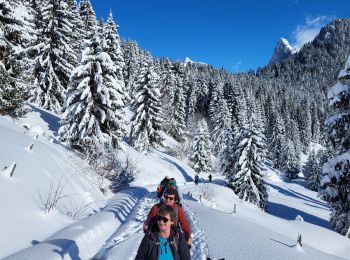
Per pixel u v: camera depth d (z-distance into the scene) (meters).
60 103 35.66
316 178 85.75
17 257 5.80
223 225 12.03
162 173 39.06
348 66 19.27
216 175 69.19
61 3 33.88
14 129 16.81
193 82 119.31
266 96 152.25
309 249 11.02
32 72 32.59
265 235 11.84
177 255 3.88
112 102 24.22
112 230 10.15
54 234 7.93
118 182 21.83
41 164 12.48
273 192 67.12
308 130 134.50
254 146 37.53
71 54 34.75
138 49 108.50
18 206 8.20
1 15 20.05
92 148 21.02
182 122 76.25
